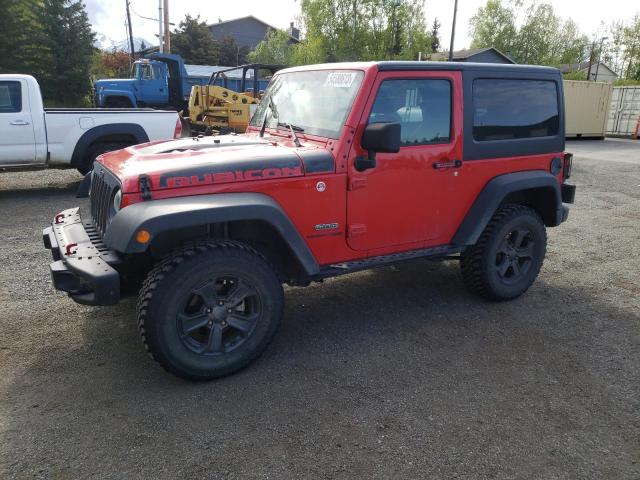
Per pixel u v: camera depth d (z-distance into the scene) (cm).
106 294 303
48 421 291
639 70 4847
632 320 440
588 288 512
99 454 267
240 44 6606
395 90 376
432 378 344
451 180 416
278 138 408
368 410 308
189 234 346
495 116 434
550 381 344
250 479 252
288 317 435
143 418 296
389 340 396
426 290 497
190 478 252
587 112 2347
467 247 455
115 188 336
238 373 346
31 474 252
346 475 256
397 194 391
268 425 292
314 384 334
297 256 343
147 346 312
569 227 755
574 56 5431
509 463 267
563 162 492
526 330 418
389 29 3409
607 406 318
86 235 368
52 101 3306
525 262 477
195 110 1606
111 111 930
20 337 386
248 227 363
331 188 361
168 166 323
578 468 265
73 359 357
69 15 3278
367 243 391
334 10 3372
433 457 270
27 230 661
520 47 4803
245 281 331
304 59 3428
